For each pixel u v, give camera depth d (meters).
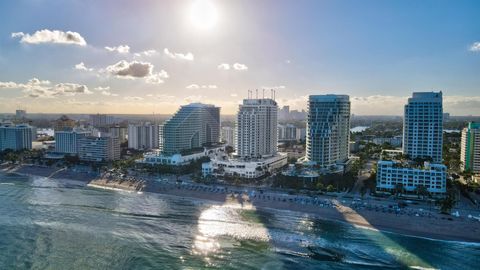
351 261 194.62
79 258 199.25
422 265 190.50
